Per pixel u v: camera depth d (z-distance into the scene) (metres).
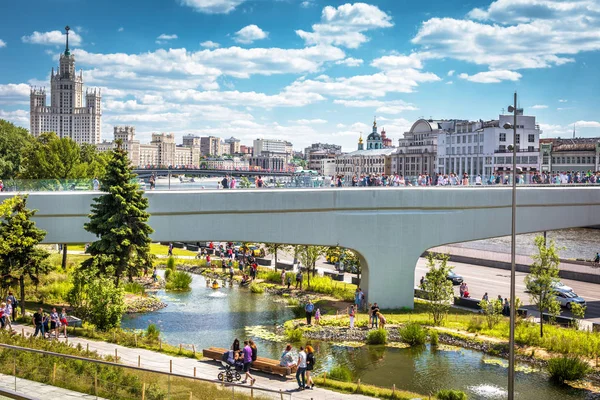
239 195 50.47
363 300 54.22
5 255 41.03
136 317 49.66
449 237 55.59
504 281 69.12
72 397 23.67
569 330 44.00
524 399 32.78
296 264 79.00
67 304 47.53
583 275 70.38
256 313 52.25
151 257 51.53
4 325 37.00
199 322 48.62
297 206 51.81
